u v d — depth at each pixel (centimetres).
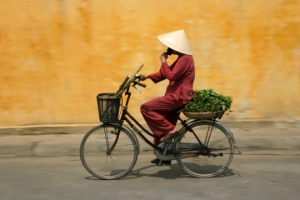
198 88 754
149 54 741
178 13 737
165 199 496
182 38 549
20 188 537
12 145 685
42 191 526
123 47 740
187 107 549
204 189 529
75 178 573
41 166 628
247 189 528
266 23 746
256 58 753
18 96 741
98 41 737
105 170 571
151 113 546
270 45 751
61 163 641
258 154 685
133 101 752
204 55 749
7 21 726
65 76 742
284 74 758
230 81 755
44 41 734
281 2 743
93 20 732
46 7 727
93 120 752
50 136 736
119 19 734
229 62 752
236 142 702
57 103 746
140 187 538
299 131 754
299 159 657
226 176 579
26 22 729
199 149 567
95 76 743
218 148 571
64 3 728
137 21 736
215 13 740
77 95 746
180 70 540
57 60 739
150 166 628
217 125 568
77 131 746
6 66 735
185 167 575
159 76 566
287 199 495
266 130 759
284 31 749
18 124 746
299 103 764
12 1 723
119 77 745
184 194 512
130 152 570
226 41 747
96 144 573
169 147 566
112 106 536
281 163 636
